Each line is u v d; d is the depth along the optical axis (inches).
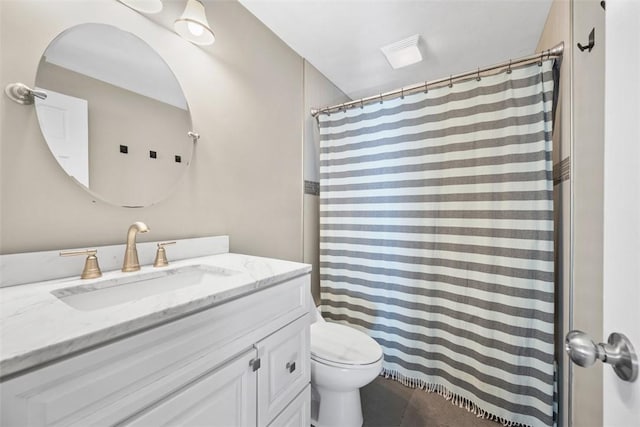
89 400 18.0
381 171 66.7
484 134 53.5
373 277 68.2
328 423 49.0
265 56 63.1
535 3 54.5
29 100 30.3
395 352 65.1
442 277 59.1
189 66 46.8
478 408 53.6
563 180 47.9
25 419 15.6
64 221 33.1
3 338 16.9
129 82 39.1
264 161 63.1
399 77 86.9
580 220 40.7
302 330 38.4
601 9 32.9
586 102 38.3
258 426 30.7
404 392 60.4
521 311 49.2
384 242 66.5
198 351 24.7
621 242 15.2
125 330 19.5
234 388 28.0
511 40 66.7
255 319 30.7
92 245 35.4
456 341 56.9
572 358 16.5
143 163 40.7
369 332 68.7
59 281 30.7
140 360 20.6
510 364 49.9
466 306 55.6
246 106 58.1
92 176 35.3
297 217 74.5
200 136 48.7
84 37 34.6
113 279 32.3
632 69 14.4
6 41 28.7
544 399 46.8
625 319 14.7
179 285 38.8
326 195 76.0
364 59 76.3
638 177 13.8
